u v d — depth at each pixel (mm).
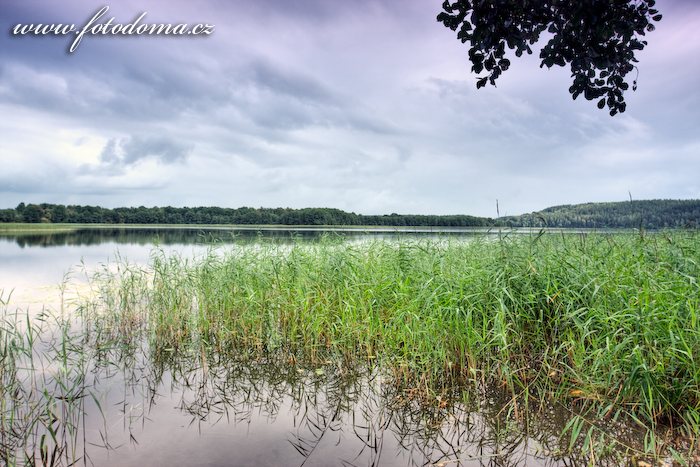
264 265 7852
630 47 5844
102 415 4211
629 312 4281
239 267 7656
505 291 4887
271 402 4680
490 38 5711
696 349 3861
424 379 4898
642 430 3805
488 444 3740
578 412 4199
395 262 6906
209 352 6371
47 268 13289
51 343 6488
